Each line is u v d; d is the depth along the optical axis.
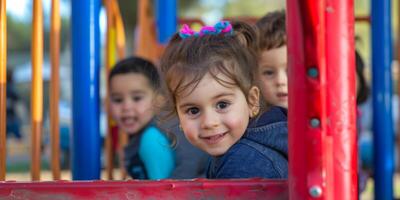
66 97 11.30
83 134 2.33
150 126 2.87
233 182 1.30
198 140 1.68
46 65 12.26
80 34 2.33
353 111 1.18
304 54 1.15
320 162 1.15
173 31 3.74
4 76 1.89
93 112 2.33
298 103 1.16
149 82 2.95
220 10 20.05
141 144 2.85
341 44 1.17
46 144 7.78
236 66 1.70
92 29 2.33
